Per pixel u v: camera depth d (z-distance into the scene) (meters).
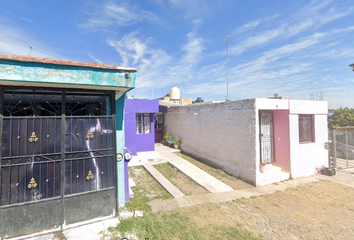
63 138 3.52
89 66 3.24
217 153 8.57
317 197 5.86
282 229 4.09
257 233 3.88
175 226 3.86
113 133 3.97
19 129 3.23
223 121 8.23
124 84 3.56
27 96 3.87
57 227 3.44
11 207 3.14
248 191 6.14
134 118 10.12
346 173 8.29
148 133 11.19
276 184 6.85
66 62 3.08
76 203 3.60
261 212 4.80
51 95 3.83
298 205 5.29
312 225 4.32
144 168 8.30
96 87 3.55
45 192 3.37
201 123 9.86
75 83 3.19
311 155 7.97
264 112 7.71
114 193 3.97
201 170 8.09
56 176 3.46
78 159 3.65
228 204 5.14
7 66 2.77
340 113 16.67
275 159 7.86
